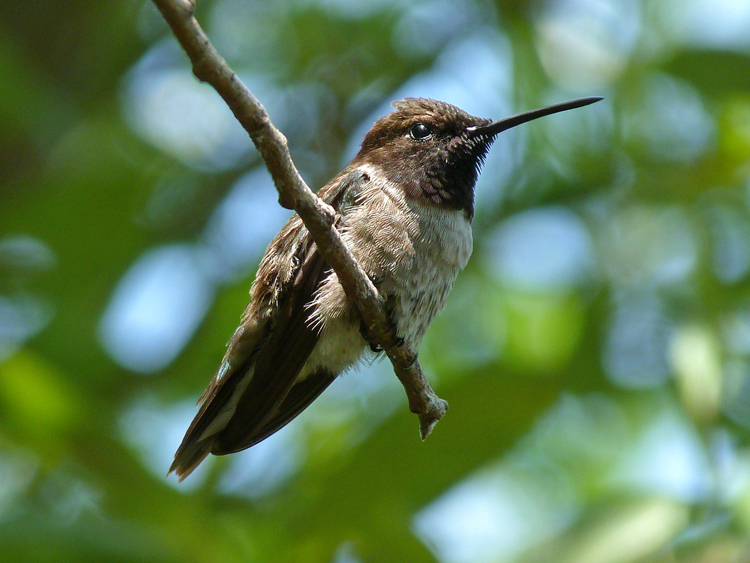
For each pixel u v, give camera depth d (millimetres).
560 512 11828
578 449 12352
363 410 10875
